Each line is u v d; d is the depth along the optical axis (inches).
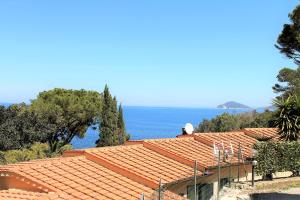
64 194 697.0
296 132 1253.7
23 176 729.0
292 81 2294.5
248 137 1375.5
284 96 2268.7
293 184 1133.7
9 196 678.5
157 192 775.7
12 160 1797.5
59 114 2406.5
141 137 5541.3
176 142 1128.8
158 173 877.2
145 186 816.9
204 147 1152.2
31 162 844.0
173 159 1003.3
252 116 3282.5
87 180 775.7
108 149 948.0
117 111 2689.5
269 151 1178.6
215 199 1011.9
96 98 2721.5
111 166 856.3
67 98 2534.5
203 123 3331.7
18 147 2054.6
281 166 1194.6
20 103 2336.4
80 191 722.2
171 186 865.5
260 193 1043.9
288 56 1603.1
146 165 908.0
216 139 1242.6
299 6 1477.6
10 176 741.9
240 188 1092.5
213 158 1059.3
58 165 817.5
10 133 2050.9
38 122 2218.3
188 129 1280.8
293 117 1258.6
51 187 711.1
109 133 2623.0
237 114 3356.3
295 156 1216.2
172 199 783.1
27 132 2129.7
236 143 1266.0
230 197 1013.8
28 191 717.9
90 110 2605.8
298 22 1494.8
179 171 923.4
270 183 1143.0
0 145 2017.7
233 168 1139.3
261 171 1167.0
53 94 2610.7
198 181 978.1
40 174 755.4
